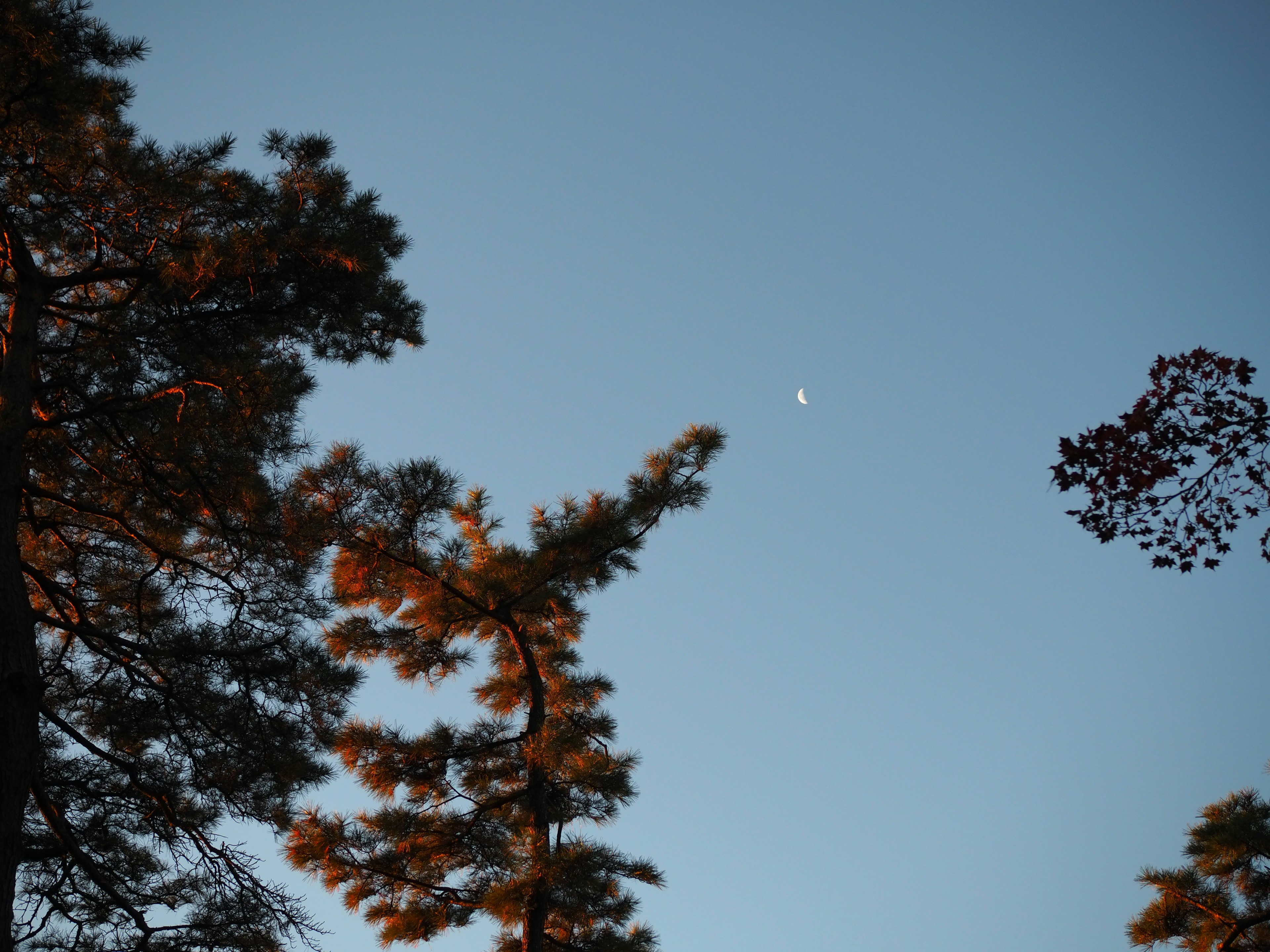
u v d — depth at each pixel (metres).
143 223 11.20
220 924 10.18
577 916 13.10
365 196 11.91
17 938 10.13
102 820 10.87
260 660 10.88
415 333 12.21
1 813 8.27
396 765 13.26
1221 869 12.85
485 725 13.75
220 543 11.30
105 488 11.17
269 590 11.18
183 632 11.27
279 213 10.96
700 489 13.38
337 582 13.22
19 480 9.84
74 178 11.07
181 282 10.56
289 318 11.77
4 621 8.97
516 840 12.45
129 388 10.86
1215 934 12.59
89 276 11.04
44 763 10.74
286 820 11.04
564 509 13.91
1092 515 6.17
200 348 11.30
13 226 10.73
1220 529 5.93
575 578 13.84
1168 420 5.96
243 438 11.16
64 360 11.03
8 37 9.97
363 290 11.63
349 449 12.62
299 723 11.06
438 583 13.55
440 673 14.29
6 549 9.35
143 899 10.71
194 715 10.76
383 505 12.72
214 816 10.95
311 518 11.18
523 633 14.41
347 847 12.89
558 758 12.38
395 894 13.17
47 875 10.62
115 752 11.09
